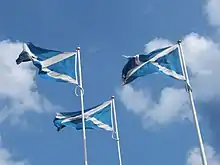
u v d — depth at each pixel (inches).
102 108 1368.1
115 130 1379.2
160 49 1081.4
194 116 994.1
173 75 1057.5
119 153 1375.5
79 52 1254.3
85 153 1197.7
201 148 953.5
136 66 1067.9
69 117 1327.5
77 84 1226.0
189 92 1030.4
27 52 1187.9
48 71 1205.1
